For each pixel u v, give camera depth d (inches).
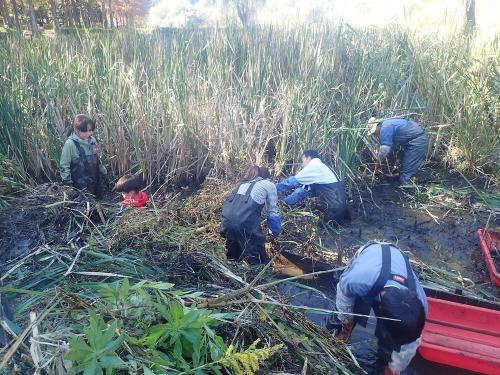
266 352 80.0
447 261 171.9
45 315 85.2
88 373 69.6
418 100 239.9
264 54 253.1
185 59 271.3
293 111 213.3
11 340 81.6
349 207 209.8
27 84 232.8
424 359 124.0
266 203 155.2
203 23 357.7
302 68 241.0
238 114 219.1
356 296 109.4
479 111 229.1
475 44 276.5
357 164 234.2
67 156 178.2
